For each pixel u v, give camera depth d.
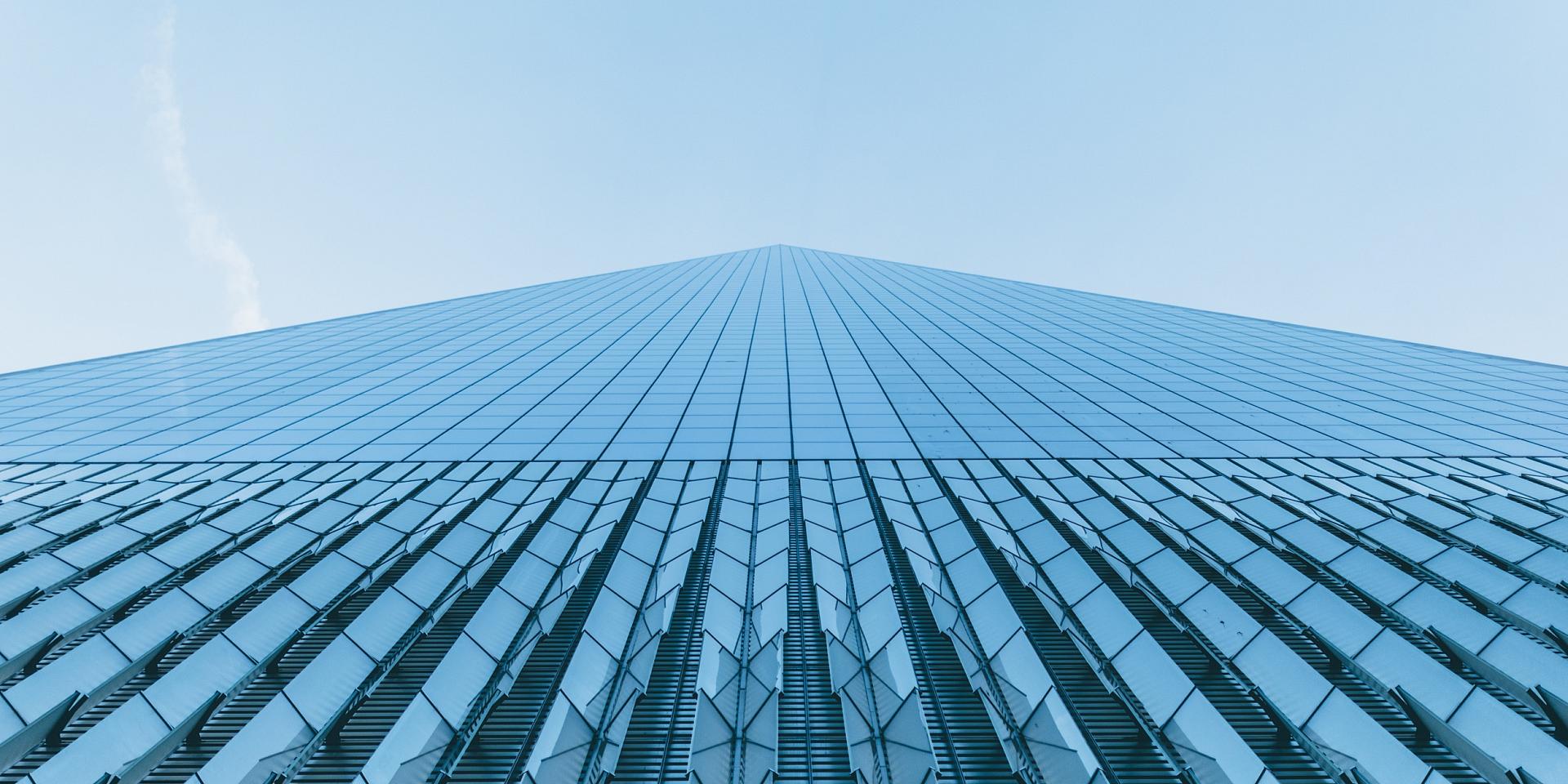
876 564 11.40
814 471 15.98
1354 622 9.04
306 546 11.80
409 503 13.76
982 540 12.25
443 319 39.47
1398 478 15.15
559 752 7.03
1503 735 6.91
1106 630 9.25
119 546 11.67
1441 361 28.23
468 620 9.80
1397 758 6.80
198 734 7.52
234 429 19.20
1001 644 9.06
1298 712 7.61
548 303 44.75
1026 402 21.61
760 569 11.20
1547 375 25.39
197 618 9.55
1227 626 9.23
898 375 25.23
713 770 6.92
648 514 13.52
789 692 8.31
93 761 6.79
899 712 7.87
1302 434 18.48
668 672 8.63
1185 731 7.42
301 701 7.75
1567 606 9.16
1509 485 14.50
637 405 21.34
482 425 19.39
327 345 32.62
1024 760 7.10
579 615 9.93
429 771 6.95
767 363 27.30
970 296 46.31
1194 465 16.28
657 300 44.88
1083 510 13.38
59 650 8.88
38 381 25.55
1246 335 34.09
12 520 12.80
